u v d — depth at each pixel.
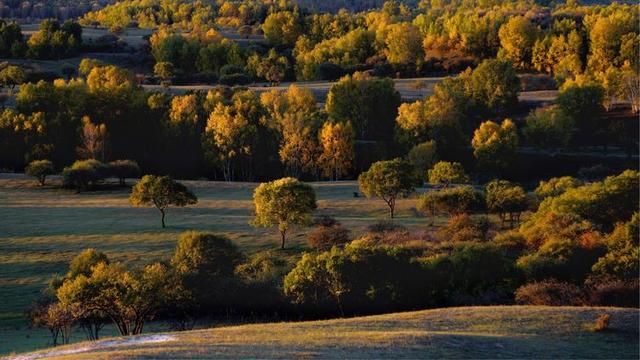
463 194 99.81
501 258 65.56
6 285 74.69
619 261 63.66
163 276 61.44
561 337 39.22
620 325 41.38
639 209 90.19
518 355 35.34
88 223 98.12
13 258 82.94
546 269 65.19
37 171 124.38
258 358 32.31
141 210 106.12
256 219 88.94
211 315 64.69
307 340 36.12
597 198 91.06
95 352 35.16
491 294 61.69
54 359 33.75
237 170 155.12
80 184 122.12
